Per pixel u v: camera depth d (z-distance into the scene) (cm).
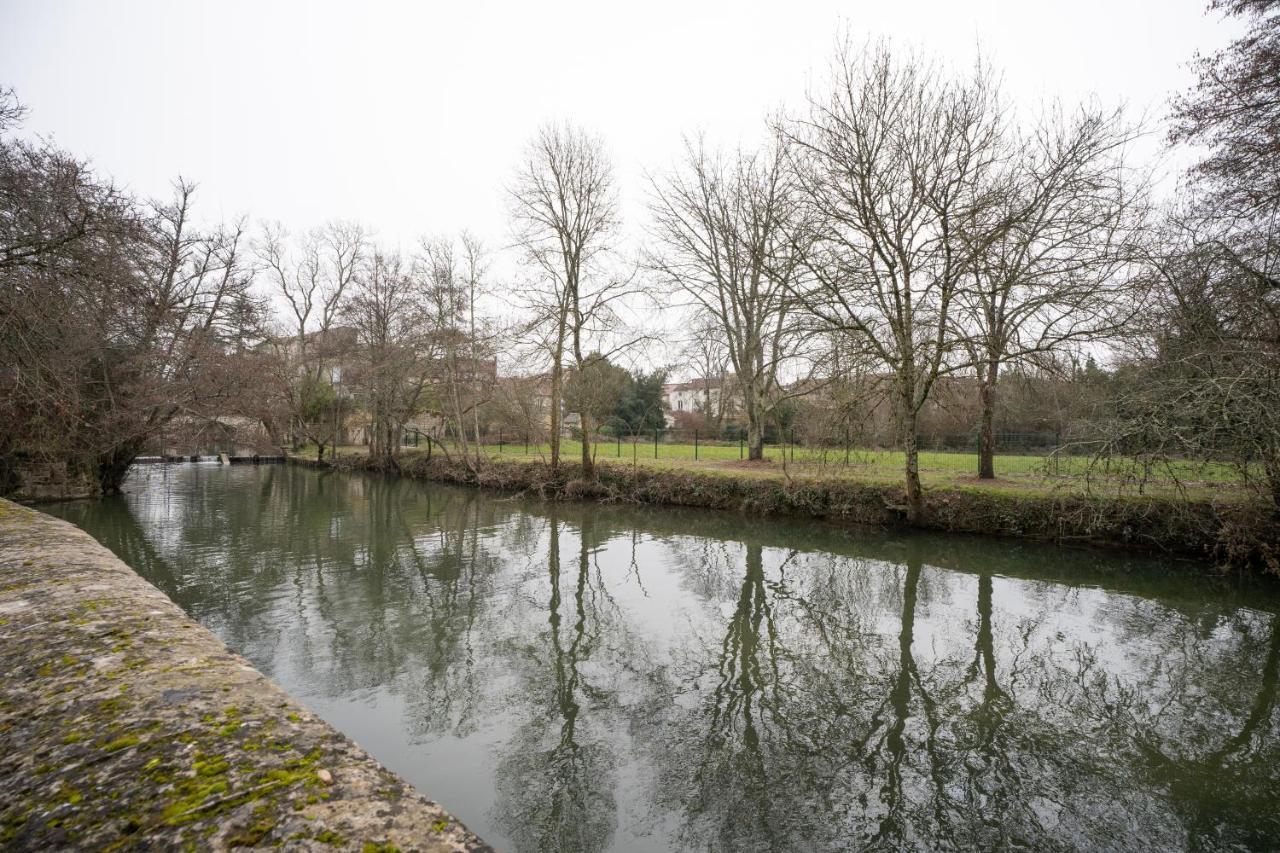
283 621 934
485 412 3266
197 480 2939
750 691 730
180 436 2172
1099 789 537
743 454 2914
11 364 1069
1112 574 1164
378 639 873
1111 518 1272
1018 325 1371
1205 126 1121
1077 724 648
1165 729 637
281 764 183
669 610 1023
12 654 260
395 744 602
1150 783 546
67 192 1088
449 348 2586
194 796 163
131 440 1986
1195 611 974
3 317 995
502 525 1766
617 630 930
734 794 532
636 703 697
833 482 1683
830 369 1459
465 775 554
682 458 2641
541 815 503
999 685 741
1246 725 642
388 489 2634
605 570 1273
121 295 1155
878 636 905
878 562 1298
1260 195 1051
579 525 1764
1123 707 682
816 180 1425
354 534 1616
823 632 922
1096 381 1331
